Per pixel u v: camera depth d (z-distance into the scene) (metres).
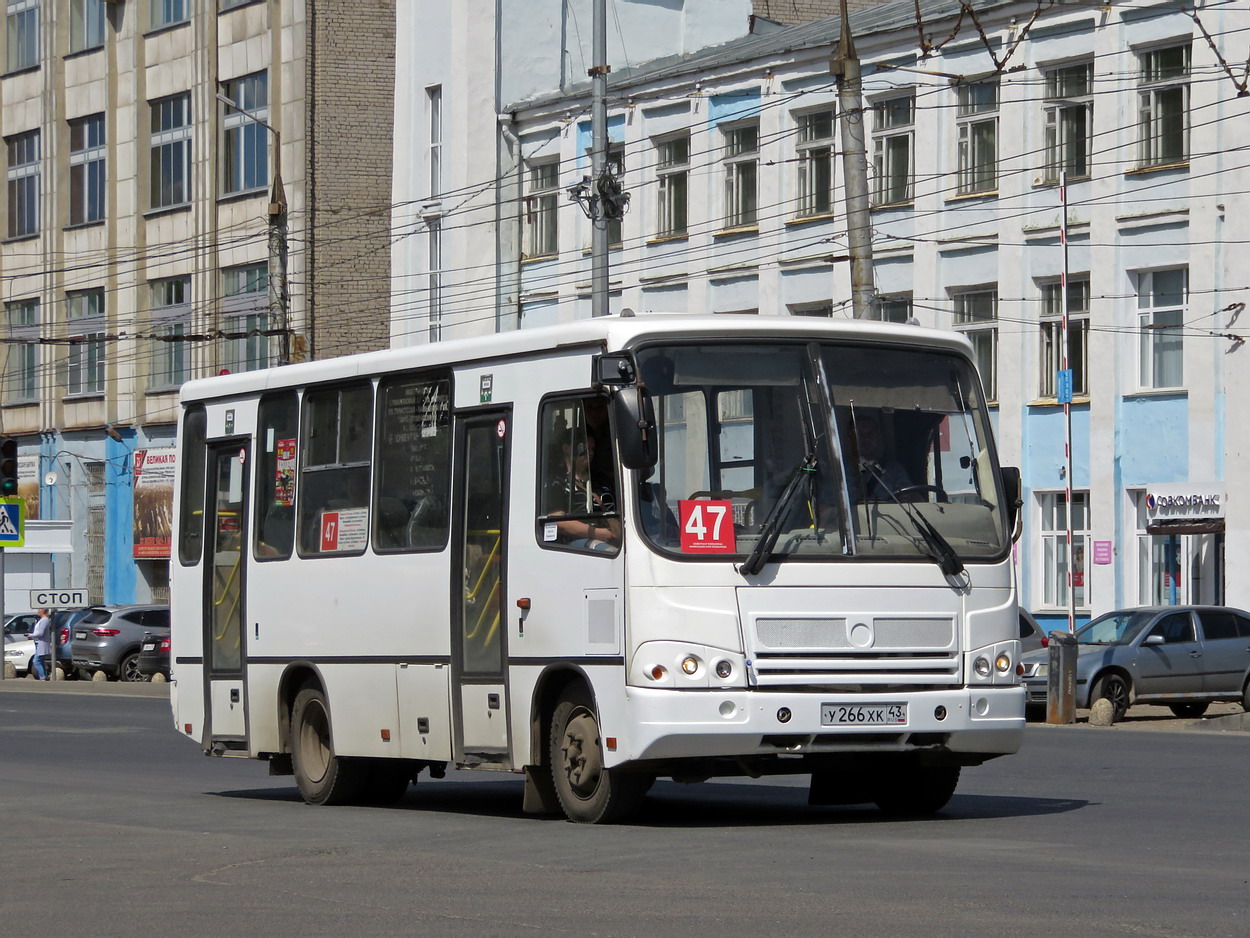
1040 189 47.78
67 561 79.12
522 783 24.42
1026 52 47.94
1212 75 44.34
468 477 18.75
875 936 11.12
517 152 62.03
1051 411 47.66
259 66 71.94
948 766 17.78
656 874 14.02
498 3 62.34
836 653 16.66
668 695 16.34
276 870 14.74
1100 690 37.62
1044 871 13.94
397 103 65.69
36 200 81.56
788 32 58.56
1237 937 11.01
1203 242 44.59
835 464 16.98
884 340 17.50
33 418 81.31
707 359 16.92
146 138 77.31
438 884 13.76
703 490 16.67
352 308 70.19
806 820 18.05
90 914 12.74
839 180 52.12
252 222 72.12
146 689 53.38
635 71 60.03
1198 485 44.41
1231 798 20.11
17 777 25.19
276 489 21.64
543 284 60.94
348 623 20.28
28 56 82.50
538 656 17.61
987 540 17.45
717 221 55.34
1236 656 38.97
